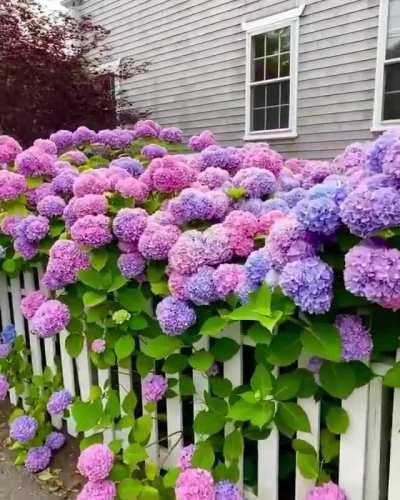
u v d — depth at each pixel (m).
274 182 1.71
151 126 3.26
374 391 1.09
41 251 1.80
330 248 1.07
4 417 2.30
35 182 2.03
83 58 7.36
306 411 1.20
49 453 1.90
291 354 1.09
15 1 7.19
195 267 1.29
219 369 1.45
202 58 8.78
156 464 1.56
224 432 1.37
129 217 1.48
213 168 1.91
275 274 1.06
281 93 7.66
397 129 1.10
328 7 6.82
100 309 1.56
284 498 1.40
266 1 7.57
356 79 6.67
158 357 1.33
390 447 1.10
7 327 2.21
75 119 6.75
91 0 10.96
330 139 7.10
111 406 1.57
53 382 2.03
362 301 1.02
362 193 0.91
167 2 9.22
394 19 6.19
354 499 1.15
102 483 1.41
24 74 6.38
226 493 1.25
